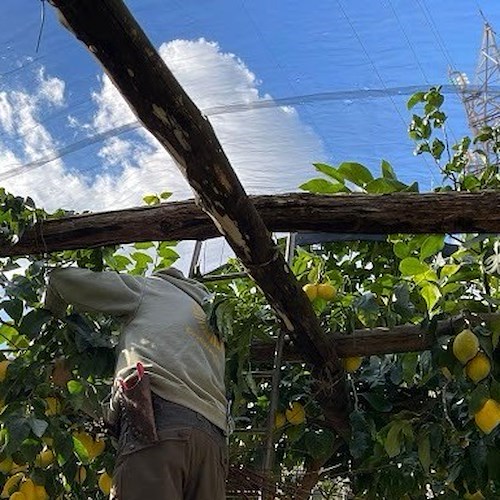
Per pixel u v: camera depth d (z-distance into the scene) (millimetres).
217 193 1791
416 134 2959
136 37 1391
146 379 1935
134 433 1877
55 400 2664
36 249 2314
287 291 2209
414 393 2938
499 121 3047
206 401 1991
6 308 2488
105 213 2268
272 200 2123
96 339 2529
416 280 2555
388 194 2111
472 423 2641
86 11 1318
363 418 2721
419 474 2908
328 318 2689
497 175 2895
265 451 2600
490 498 2861
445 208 2059
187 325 2141
